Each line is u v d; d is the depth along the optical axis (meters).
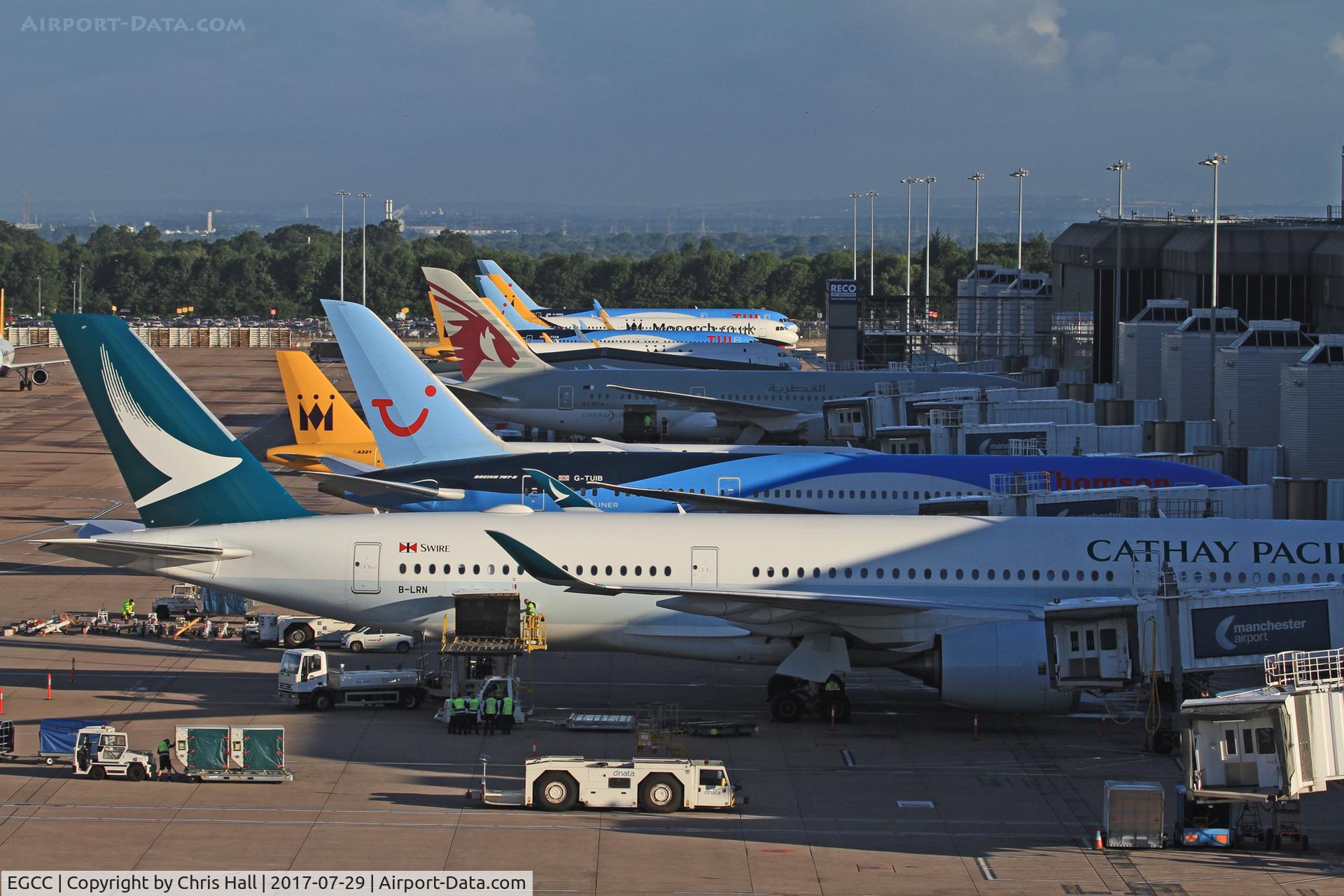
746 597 69.88
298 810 58.34
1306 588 69.38
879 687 82.69
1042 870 53.25
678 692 80.00
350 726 71.06
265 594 76.00
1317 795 63.19
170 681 79.38
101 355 74.56
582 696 78.69
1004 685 70.19
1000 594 75.31
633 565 75.44
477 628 74.81
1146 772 66.12
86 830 55.44
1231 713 55.22
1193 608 69.31
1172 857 55.03
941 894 50.72
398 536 76.25
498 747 67.88
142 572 75.19
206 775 61.88
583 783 59.19
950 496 99.00
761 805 60.38
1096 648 69.88
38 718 71.19
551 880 51.19
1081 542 76.50
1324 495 95.50
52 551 73.06
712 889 50.69
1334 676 59.31
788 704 74.12
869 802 61.06
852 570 75.38
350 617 76.19
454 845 54.53
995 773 65.75
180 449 75.81
